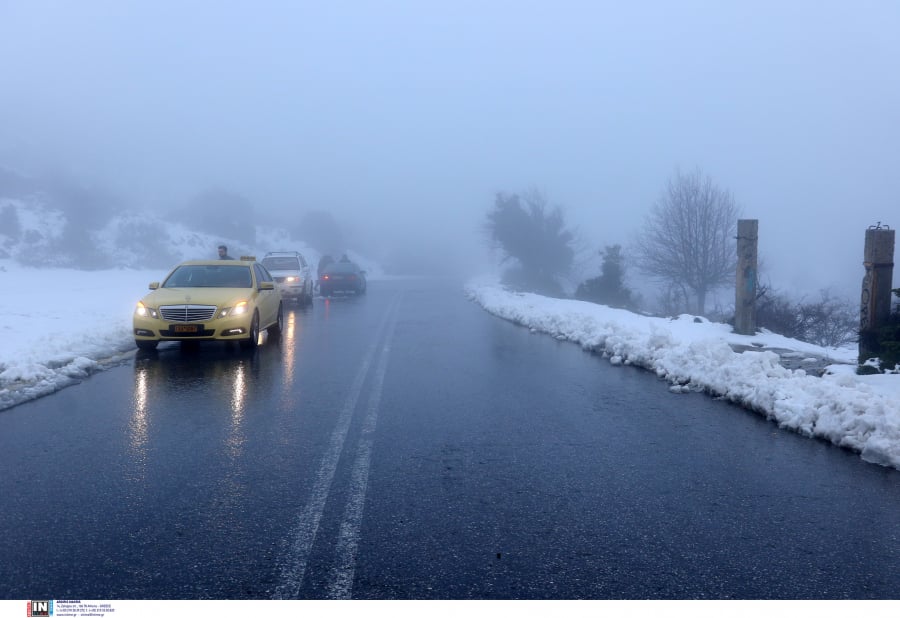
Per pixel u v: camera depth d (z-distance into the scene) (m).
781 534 4.72
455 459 6.43
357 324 18.84
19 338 13.62
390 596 3.89
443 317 21.00
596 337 13.68
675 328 15.27
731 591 3.94
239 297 13.19
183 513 5.09
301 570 4.19
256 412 8.27
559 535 4.70
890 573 4.16
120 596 3.89
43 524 4.88
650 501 5.36
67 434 7.26
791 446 6.89
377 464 6.27
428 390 9.62
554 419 7.96
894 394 7.73
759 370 9.21
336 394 9.33
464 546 4.52
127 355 12.73
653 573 4.15
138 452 6.62
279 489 5.61
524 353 13.24
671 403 8.82
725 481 5.84
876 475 6.02
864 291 10.79
